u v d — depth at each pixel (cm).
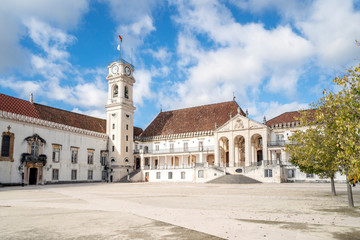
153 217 1505
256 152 6500
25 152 5409
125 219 1452
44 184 5697
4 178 5000
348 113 1327
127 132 7612
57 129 6131
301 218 1454
